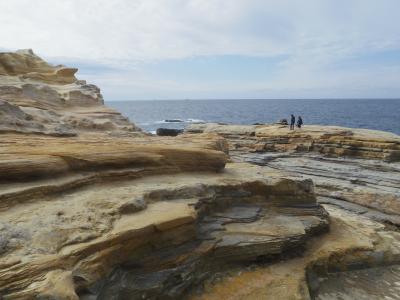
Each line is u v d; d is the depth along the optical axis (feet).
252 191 45.62
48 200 31.32
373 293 39.11
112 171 38.27
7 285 21.20
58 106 78.48
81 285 24.66
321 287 39.83
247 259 38.11
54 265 23.52
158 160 42.86
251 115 443.73
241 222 41.32
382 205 67.82
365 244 45.62
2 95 68.03
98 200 32.32
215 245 36.24
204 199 39.34
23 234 25.54
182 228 33.32
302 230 41.81
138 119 378.32
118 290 27.63
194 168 46.98
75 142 45.32
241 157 105.50
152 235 31.04
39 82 90.53
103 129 73.36
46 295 21.21
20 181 31.81
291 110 568.41
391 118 375.86
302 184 48.44
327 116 400.47
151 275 30.48
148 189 36.60
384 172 85.10
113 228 28.91
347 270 43.52
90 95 91.04
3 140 41.63
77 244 26.16
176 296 31.53
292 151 110.01
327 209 65.87
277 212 45.85
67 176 34.96
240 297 33.09
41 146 39.55
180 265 32.45
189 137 62.80
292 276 36.99
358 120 344.28
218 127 136.87
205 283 34.73
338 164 93.97
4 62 90.99
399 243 49.60
